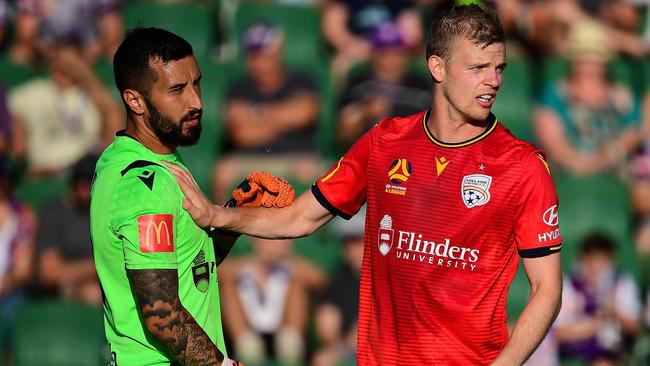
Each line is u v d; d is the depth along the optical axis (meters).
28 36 33.06
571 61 32.12
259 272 28.08
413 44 32.19
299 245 28.50
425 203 13.66
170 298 12.99
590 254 29.02
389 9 32.28
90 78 31.69
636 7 33.66
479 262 13.54
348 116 30.45
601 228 29.98
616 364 28.19
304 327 27.91
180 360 13.24
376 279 14.07
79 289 29.14
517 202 13.32
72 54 31.78
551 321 13.23
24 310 28.73
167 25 32.50
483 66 13.18
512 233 13.55
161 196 13.14
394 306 13.90
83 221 29.41
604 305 28.48
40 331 28.56
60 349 28.47
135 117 13.67
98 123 31.56
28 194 30.25
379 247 13.98
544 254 13.32
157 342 13.63
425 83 30.81
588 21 33.00
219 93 31.27
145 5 32.81
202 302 13.88
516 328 13.18
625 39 33.19
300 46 32.22
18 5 33.16
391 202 13.86
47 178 31.09
